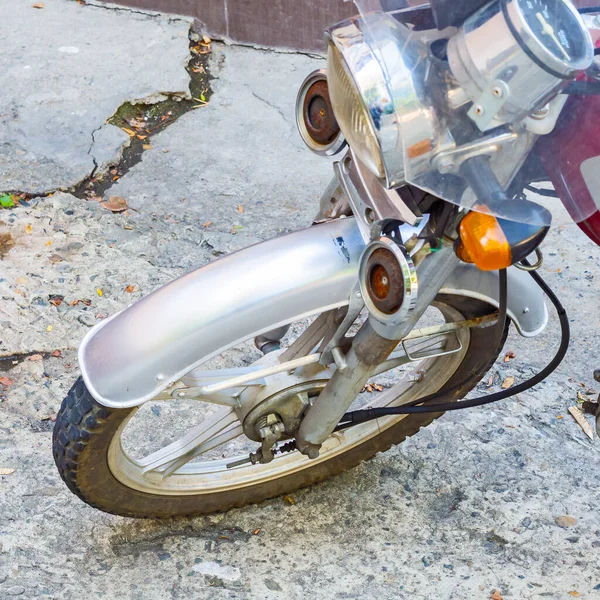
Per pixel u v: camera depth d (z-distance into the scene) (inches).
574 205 56.6
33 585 78.5
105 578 80.0
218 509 86.4
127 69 155.3
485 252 52.3
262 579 81.0
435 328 73.8
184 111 151.7
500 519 88.6
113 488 77.2
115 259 119.6
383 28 51.4
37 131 140.3
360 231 65.5
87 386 65.9
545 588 81.7
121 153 139.2
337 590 80.4
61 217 125.6
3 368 103.1
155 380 65.1
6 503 86.4
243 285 64.5
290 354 74.5
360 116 52.1
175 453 79.5
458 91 50.3
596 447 97.7
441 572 82.9
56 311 110.4
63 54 157.6
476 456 95.7
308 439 73.9
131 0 170.7
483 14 48.9
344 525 87.2
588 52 49.1
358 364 66.7
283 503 89.0
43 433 95.3
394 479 92.6
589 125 53.9
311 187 136.5
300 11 163.2
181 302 64.9
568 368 108.6
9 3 171.6
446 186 52.2
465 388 85.7
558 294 119.7
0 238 121.0
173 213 129.3
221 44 168.6
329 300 65.1
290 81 160.7
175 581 80.3
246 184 136.3
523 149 52.6
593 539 86.8
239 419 75.7
